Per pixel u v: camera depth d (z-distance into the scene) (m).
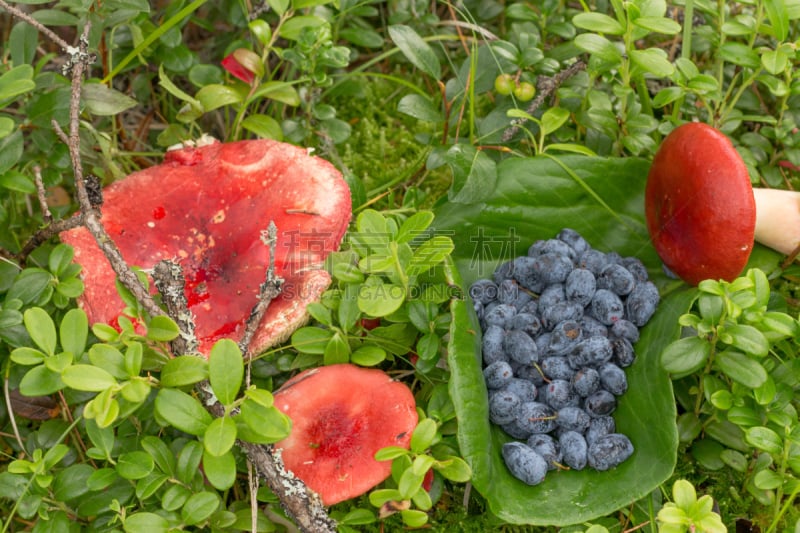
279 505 0.35
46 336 0.32
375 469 0.33
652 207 0.37
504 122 0.42
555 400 0.35
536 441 0.35
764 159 0.43
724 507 0.36
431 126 0.47
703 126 0.35
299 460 0.34
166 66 0.43
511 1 0.48
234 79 0.43
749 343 0.33
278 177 0.37
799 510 0.36
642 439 0.35
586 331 0.36
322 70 0.42
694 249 0.36
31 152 0.40
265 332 0.35
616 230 0.40
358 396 0.35
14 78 0.34
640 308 0.36
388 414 0.34
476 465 0.33
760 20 0.38
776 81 0.39
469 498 0.37
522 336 0.36
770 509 0.36
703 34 0.41
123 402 0.32
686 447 0.37
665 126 0.40
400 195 0.45
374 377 0.35
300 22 0.40
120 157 0.43
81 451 0.37
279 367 0.37
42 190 0.37
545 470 0.34
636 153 0.40
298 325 0.35
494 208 0.39
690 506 0.31
